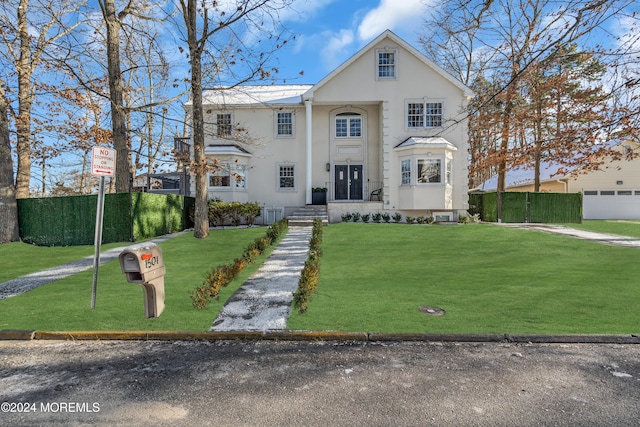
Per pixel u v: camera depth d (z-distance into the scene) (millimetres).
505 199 19047
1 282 7711
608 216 23188
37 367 3924
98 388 3451
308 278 6367
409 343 4582
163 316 5395
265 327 4961
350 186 19734
